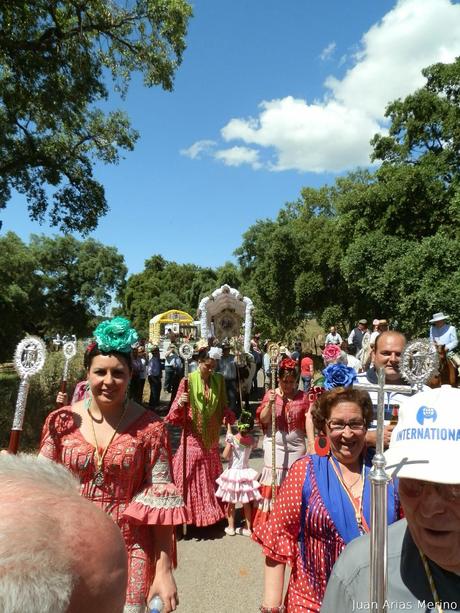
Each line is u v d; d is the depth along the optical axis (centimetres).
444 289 1641
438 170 2041
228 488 511
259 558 464
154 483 234
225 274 4859
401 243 1956
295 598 211
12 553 73
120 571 89
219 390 539
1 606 68
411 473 121
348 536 206
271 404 465
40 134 1291
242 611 375
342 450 224
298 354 1583
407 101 2164
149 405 1329
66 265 4172
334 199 3741
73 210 1400
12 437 249
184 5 1141
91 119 1338
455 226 1950
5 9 1019
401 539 142
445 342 928
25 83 1105
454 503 124
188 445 531
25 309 3319
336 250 2583
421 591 129
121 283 4422
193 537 513
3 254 3397
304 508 215
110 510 229
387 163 2311
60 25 1106
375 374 345
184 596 396
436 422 126
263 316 2994
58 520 83
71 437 237
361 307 2486
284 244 2848
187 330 2672
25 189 1319
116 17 1128
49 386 1027
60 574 75
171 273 6712
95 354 238
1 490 85
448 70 2066
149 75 1212
